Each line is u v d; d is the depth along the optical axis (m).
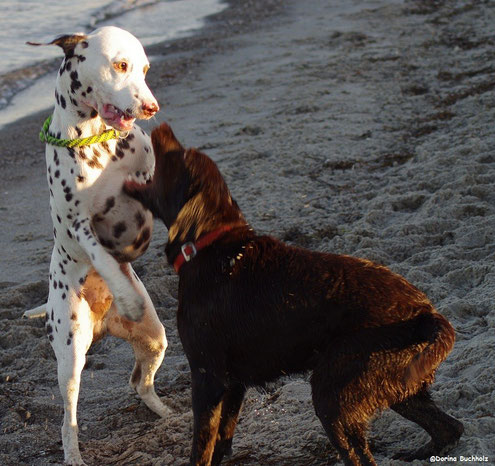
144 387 6.78
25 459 6.42
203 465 5.36
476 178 9.81
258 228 9.66
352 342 4.92
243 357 5.27
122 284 5.96
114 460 6.24
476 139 11.02
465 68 14.91
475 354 6.45
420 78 14.64
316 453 5.73
